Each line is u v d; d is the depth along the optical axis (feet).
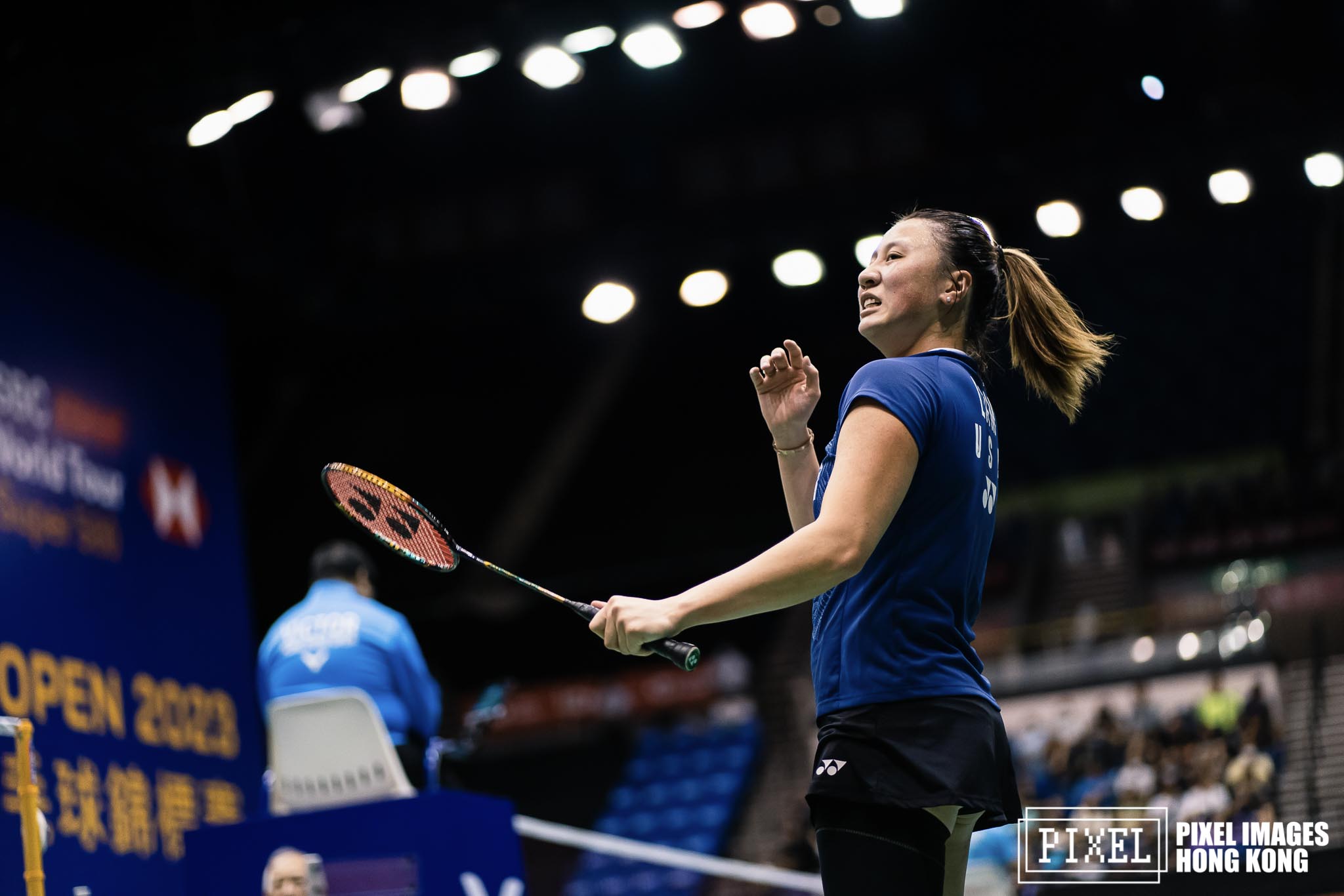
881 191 48.47
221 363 47.44
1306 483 62.23
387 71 39.42
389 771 20.22
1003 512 67.26
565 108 50.83
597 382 64.75
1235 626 57.26
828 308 60.80
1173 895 38.78
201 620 42.68
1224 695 54.90
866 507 9.44
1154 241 55.11
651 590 65.21
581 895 59.57
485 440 66.13
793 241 49.80
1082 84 48.37
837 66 49.80
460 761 24.77
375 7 40.22
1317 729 52.42
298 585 60.64
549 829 27.53
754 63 49.55
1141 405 68.49
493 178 52.65
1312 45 46.78
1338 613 56.08
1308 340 67.87
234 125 42.68
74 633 37.22
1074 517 65.98
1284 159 46.93
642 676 63.77
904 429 9.74
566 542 66.85
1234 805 49.62
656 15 38.99
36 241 40.09
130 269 43.83
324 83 39.17
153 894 36.86
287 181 50.55
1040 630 60.64
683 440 67.56
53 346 39.73
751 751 61.05
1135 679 57.21
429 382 63.00
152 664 39.91
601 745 63.05
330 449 62.80
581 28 38.99
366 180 51.96
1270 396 66.85
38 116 39.14
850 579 10.10
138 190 44.29
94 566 38.81
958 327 11.30
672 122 51.80
